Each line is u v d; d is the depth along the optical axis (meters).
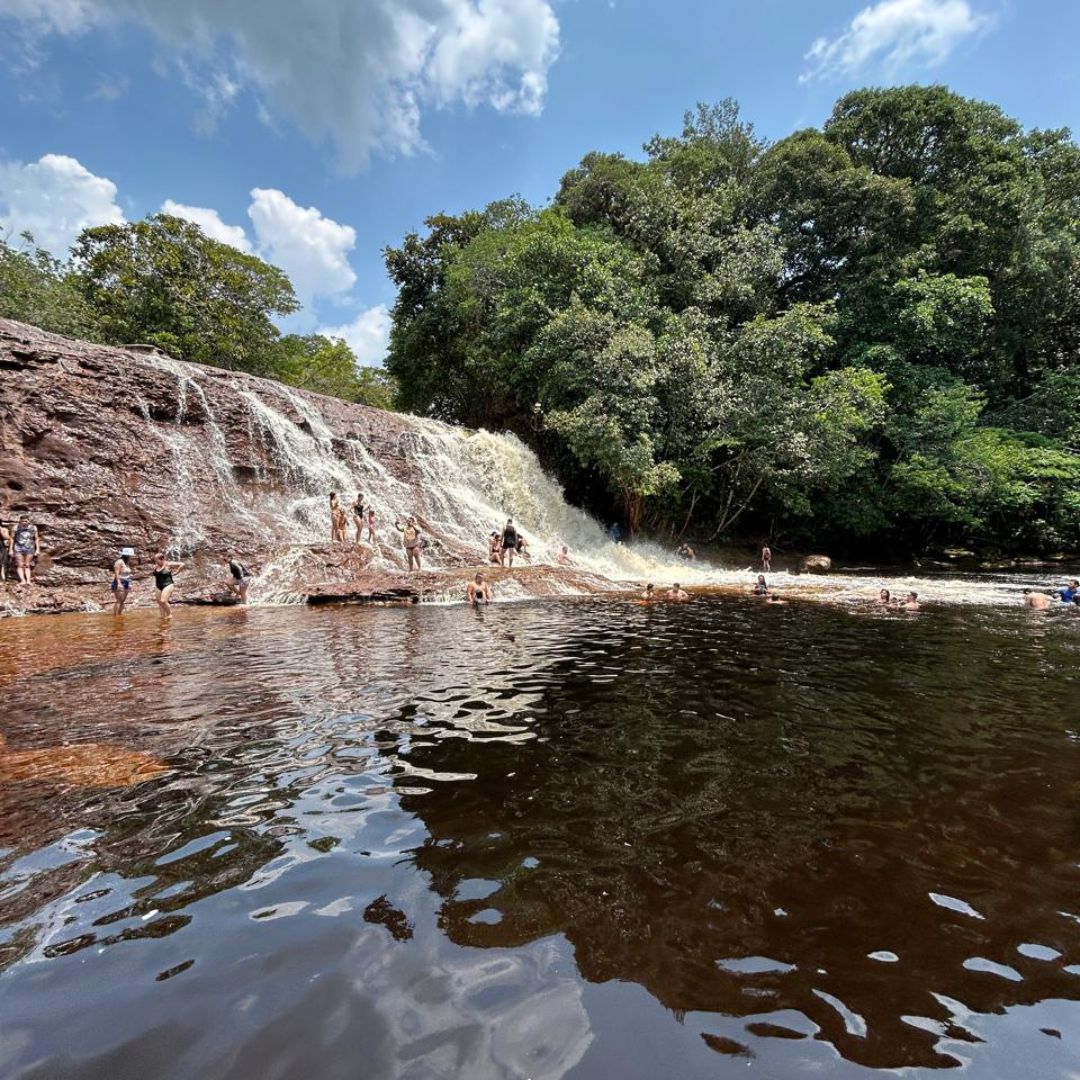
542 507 26.66
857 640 9.18
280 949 2.40
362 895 2.76
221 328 32.25
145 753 4.54
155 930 2.52
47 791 3.87
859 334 29.73
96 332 28.08
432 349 36.00
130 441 16.14
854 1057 1.90
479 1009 2.10
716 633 9.78
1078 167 33.16
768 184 31.00
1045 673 7.05
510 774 4.11
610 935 2.47
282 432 19.84
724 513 28.83
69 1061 1.87
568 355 24.52
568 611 12.44
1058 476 26.39
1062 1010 2.09
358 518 17.47
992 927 2.51
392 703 5.82
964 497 27.50
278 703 5.84
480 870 2.95
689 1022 2.04
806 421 24.27
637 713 5.48
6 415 14.19
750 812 3.53
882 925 2.53
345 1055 1.91
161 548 15.28
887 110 30.53
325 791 3.86
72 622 11.41
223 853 3.12
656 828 3.34
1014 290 30.69
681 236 28.27
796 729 5.02
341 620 11.32
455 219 35.59
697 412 24.89
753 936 2.46
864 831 3.30
